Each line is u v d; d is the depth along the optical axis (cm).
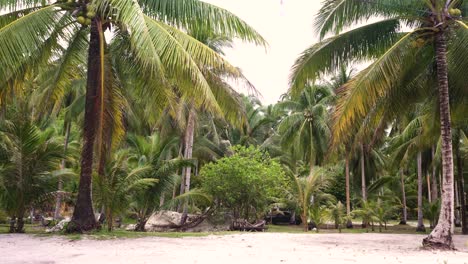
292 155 3544
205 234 1488
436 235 1141
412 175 4534
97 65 1274
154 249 948
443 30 1198
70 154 1739
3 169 1355
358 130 1463
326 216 2320
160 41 1018
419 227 2652
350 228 2925
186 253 895
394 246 1226
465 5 1325
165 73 1191
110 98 1387
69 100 2998
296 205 2530
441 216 1153
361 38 1310
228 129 3684
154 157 1736
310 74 1341
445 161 1166
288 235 1579
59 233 1222
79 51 1371
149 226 2092
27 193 1378
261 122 3691
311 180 2348
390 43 1331
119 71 1439
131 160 2284
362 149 3175
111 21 1254
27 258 779
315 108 3131
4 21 1183
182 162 1666
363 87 1133
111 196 1366
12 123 1456
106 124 1370
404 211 3612
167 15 1148
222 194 2072
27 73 1255
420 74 1459
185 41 1148
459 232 2495
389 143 3450
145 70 1233
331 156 1339
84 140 1264
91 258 789
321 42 1314
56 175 1445
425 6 1213
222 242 1175
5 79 1123
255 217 2264
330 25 1274
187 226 2117
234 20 1155
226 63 1184
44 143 1430
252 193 2058
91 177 1270
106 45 1330
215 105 1115
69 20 1222
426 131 1761
